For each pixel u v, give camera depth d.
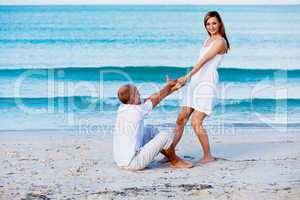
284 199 5.23
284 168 6.49
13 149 7.72
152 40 18.72
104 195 5.43
